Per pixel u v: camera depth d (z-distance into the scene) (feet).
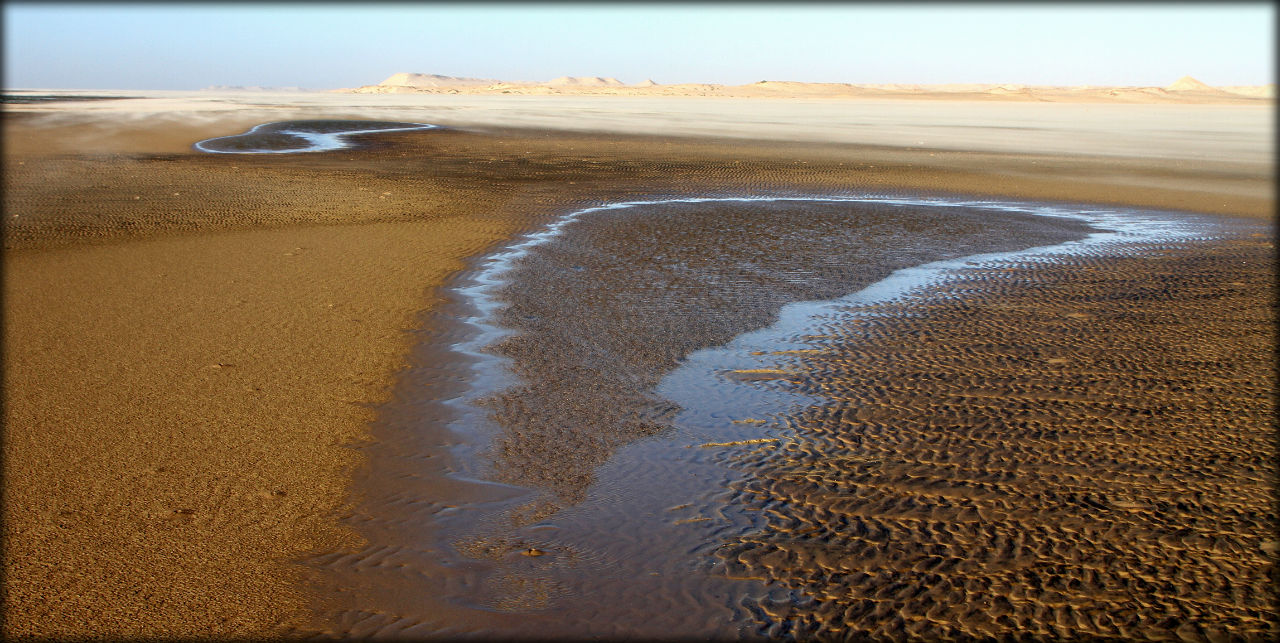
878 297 36.65
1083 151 116.57
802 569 16.28
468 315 32.48
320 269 39.40
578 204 63.21
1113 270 42.68
